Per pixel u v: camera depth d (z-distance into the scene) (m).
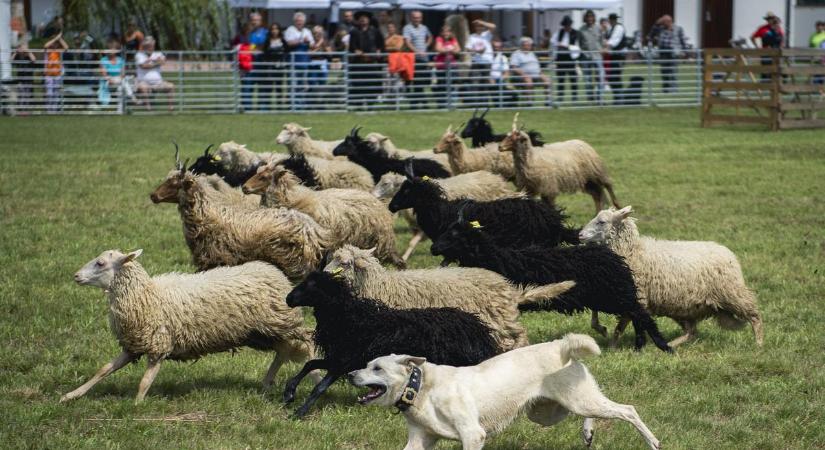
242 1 46.38
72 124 36.75
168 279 10.58
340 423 9.66
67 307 13.66
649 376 10.95
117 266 10.05
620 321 12.27
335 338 9.88
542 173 19.27
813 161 27.66
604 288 11.63
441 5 45.84
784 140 32.22
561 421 9.62
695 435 9.18
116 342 12.25
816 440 9.18
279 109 41.56
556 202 22.17
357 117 39.16
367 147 20.00
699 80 45.16
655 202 21.84
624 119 39.16
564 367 8.39
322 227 14.30
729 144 31.36
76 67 41.41
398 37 41.53
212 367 11.44
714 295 12.14
